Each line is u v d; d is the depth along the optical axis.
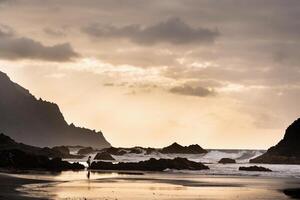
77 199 43.72
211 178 80.50
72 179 70.00
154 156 192.25
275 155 151.00
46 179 66.69
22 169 93.06
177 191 54.31
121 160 163.62
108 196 47.31
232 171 103.25
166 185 62.56
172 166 110.00
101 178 74.50
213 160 177.38
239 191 55.81
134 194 50.03
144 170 107.94
